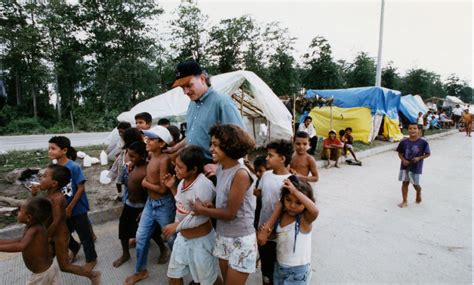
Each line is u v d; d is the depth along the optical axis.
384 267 3.27
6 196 4.93
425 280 3.04
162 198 2.82
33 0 20.66
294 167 3.68
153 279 2.95
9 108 22.42
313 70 33.12
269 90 7.79
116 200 4.82
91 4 22.98
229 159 2.08
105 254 3.44
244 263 2.12
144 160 3.13
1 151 9.50
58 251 2.55
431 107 24.75
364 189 6.41
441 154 11.38
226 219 2.05
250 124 10.45
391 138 13.68
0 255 3.33
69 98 25.58
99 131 22.03
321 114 13.14
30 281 2.21
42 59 21.70
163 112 8.25
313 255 3.51
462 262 3.40
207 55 32.62
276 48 34.66
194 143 2.69
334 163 9.05
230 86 7.43
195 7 30.28
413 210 5.11
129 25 23.55
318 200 5.61
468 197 5.88
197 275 2.36
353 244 3.81
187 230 2.29
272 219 2.32
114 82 24.31
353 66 35.25
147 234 2.85
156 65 26.61
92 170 6.80
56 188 2.58
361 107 12.57
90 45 23.58
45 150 9.83
